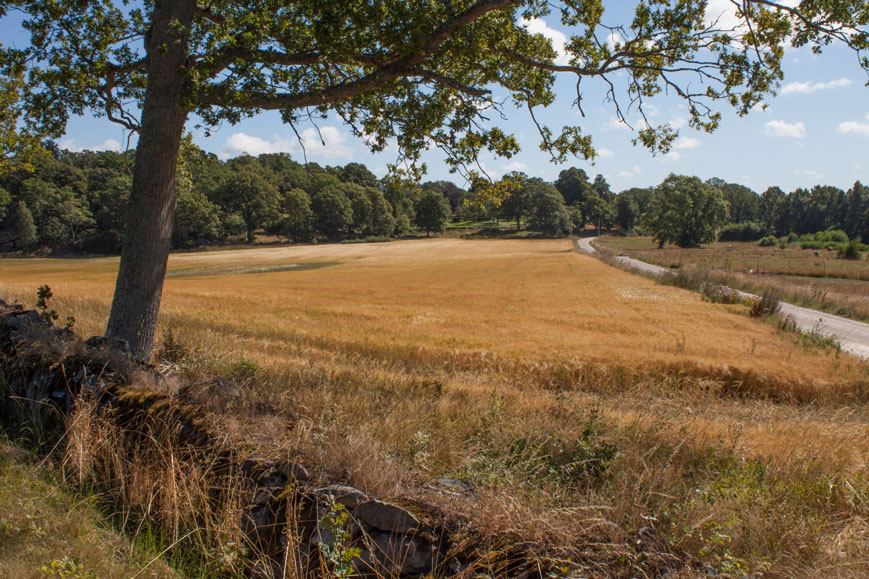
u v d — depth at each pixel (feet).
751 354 47.29
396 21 21.89
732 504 13.79
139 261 23.13
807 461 18.08
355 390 26.13
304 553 9.07
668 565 8.70
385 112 25.59
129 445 12.75
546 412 23.86
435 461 15.67
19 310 22.50
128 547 10.01
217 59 21.97
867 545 12.35
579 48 26.76
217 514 10.28
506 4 21.40
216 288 112.16
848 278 156.35
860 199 493.36
